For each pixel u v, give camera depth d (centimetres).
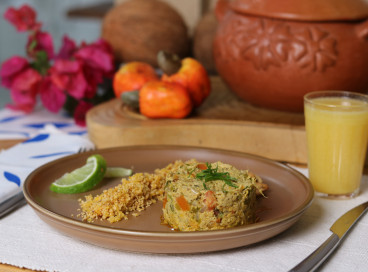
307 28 90
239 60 94
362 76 92
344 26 90
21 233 71
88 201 72
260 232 65
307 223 73
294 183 76
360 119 76
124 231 63
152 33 120
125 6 122
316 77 90
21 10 115
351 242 69
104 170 78
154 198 75
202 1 146
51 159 85
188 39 128
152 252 65
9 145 98
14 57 113
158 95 93
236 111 98
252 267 65
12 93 114
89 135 96
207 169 69
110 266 65
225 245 65
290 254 67
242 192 68
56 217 66
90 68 112
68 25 228
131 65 102
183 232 63
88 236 65
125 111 99
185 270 64
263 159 80
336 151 77
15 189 76
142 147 85
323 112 77
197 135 92
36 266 65
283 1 91
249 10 93
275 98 94
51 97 111
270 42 91
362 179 85
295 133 89
